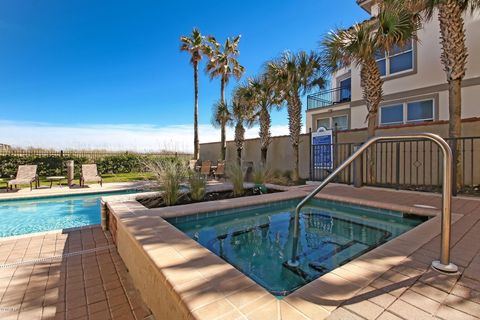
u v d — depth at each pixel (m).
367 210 4.29
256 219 4.36
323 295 1.43
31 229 5.09
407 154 6.23
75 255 3.17
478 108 7.23
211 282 1.53
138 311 2.00
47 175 11.75
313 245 3.20
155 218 3.17
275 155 10.18
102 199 4.46
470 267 1.76
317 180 7.73
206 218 3.88
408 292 1.46
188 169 5.17
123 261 2.94
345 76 13.00
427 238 2.35
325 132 7.46
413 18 5.61
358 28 5.60
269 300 1.36
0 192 7.60
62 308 2.06
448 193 1.71
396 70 9.05
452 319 1.24
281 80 7.64
